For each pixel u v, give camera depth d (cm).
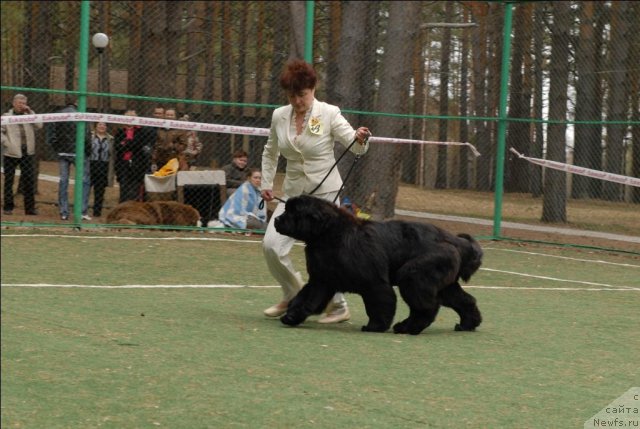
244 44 2841
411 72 1886
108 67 2678
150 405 571
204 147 2205
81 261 1196
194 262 1245
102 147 1716
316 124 835
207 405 573
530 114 3284
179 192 1648
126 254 1276
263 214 1587
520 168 3100
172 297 974
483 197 2838
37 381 621
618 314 976
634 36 2886
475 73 3622
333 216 792
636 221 1812
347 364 689
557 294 1115
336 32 2250
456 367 693
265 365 678
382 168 1856
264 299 990
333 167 848
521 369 694
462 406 585
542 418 563
